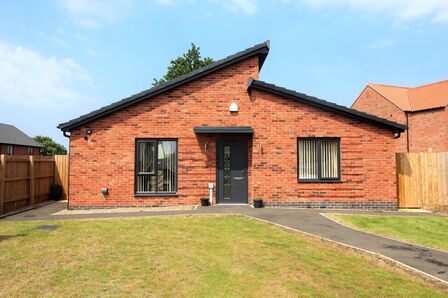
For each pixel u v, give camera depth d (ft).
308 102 41.70
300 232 27.66
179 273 17.93
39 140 176.86
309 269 19.01
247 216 33.81
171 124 42.27
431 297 16.16
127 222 31.09
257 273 18.10
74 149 41.42
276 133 41.47
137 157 42.16
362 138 41.68
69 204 41.06
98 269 18.42
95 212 38.55
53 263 19.38
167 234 26.21
